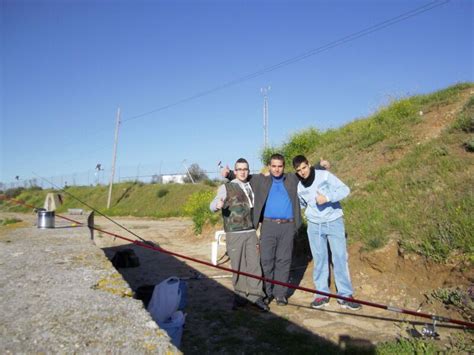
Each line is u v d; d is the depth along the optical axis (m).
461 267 4.94
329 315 5.11
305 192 5.47
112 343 2.14
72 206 42.91
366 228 6.69
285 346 4.28
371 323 4.77
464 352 3.82
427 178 7.48
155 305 4.21
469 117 9.19
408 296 5.27
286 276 5.57
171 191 34.59
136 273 8.08
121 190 41.06
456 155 7.97
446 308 4.72
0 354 2.01
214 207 5.41
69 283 3.24
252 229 5.52
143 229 19.19
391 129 11.27
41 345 2.11
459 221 5.60
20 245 4.94
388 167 9.01
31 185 52.59
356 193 8.57
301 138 15.08
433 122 10.39
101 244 12.78
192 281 7.18
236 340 4.46
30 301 2.81
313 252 5.52
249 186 5.60
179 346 4.14
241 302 5.40
